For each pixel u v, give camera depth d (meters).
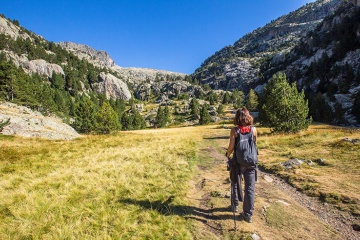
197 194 6.54
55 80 187.38
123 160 11.70
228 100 195.38
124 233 4.35
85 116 60.91
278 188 6.89
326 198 5.67
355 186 6.16
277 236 4.05
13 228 4.67
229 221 4.66
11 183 8.30
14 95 83.69
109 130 44.00
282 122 24.72
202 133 37.84
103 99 177.25
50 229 4.57
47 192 6.89
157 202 5.86
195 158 12.66
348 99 95.00
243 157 4.24
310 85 149.12
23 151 16.94
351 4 174.88
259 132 30.34
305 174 7.71
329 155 10.05
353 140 12.24
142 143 20.59
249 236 3.99
